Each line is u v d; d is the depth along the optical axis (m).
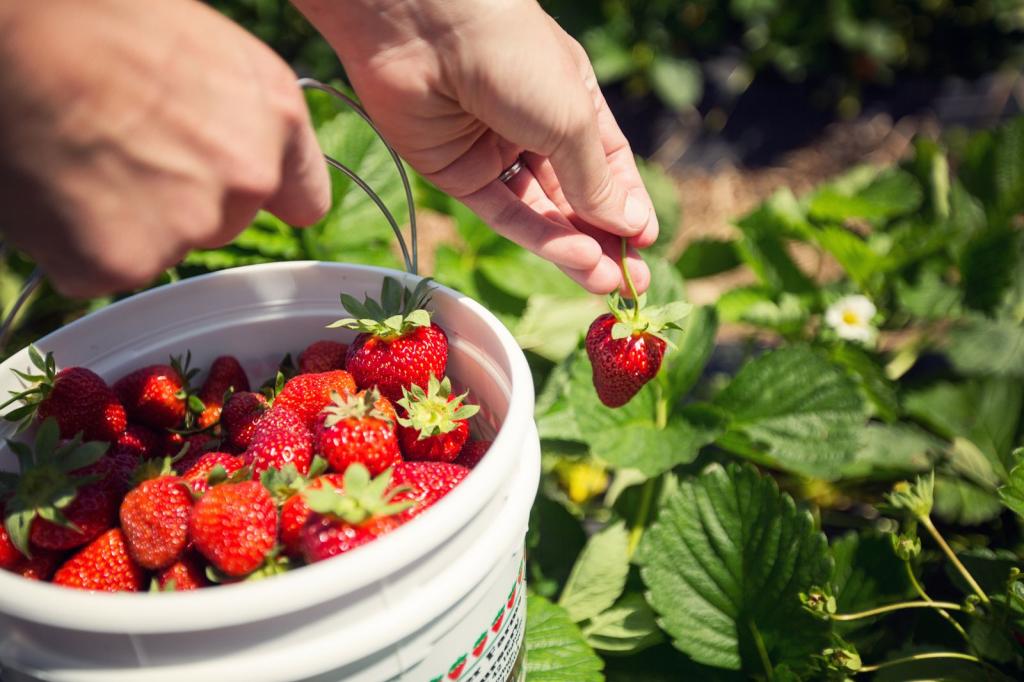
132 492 0.30
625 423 0.46
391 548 0.25
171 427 0.37
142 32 0.23
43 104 0.22
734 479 0.42
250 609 0.24
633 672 0.43
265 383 0.37
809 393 0.46
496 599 0.30
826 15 1.06
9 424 0.33
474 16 0.30
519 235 0.37
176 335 0.37
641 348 0.35
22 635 0.25
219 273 0.37
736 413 0.47
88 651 0.24
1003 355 0.53
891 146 1.01
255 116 0.24
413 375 0.34
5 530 0.30
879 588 0.42
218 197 0.24
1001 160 0.58
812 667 0.39
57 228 0.23
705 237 0.60
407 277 0.36
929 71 1.07
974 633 0.41
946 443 0.52
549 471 0.56
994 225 0.55
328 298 0.38
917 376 0.65
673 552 0.42
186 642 0.24
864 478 0.54
